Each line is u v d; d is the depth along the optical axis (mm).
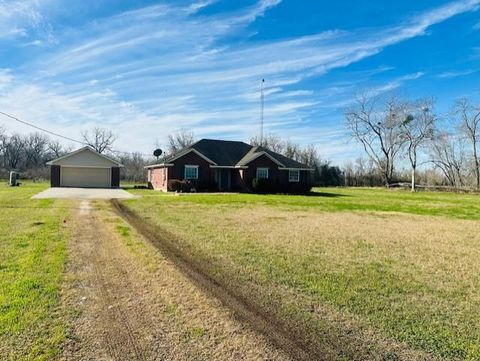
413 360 3166
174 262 6051
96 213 12078
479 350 3346
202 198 19875
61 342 3230
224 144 32219
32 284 4633
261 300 4477
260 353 3180
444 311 4293
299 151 48125
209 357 3074
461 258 7051
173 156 28188
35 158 56281
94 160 31016
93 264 5691
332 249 7488
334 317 4039
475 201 23906
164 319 3795
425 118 42750
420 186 41312
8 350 3055
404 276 5707
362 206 18297
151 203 16266
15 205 13688
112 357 3023
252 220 11484
